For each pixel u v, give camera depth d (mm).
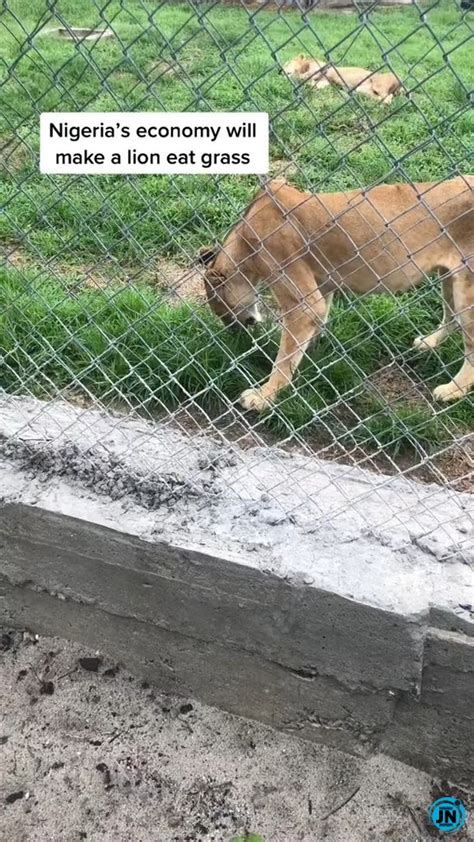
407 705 1924
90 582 2160
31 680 2262
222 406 3152
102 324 3305
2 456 2289
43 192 4352
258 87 4652
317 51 5562
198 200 4203
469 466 2844
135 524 2020
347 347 3408
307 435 2963
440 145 1589
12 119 4930
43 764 2047
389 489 2129
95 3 1796
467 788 1992
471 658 1763
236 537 1972
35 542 2160
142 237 4234
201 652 2117
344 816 1932
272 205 2994
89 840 1889
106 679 2275
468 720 1868
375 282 3221
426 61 5051
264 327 3547
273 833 1903
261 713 2148
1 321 3340
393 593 1804
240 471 2207
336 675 1951
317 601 1844
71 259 4082
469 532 1964
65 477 2199
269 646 1993
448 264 3166
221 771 2041
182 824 1924
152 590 2066
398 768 2037
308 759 2076
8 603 2361
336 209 3020
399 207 3045
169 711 2197
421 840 1877
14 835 1893
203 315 3473
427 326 3635
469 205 3039
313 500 2086
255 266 3180
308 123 3777
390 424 2906
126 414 2826
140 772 2033
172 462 2234
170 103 5504
